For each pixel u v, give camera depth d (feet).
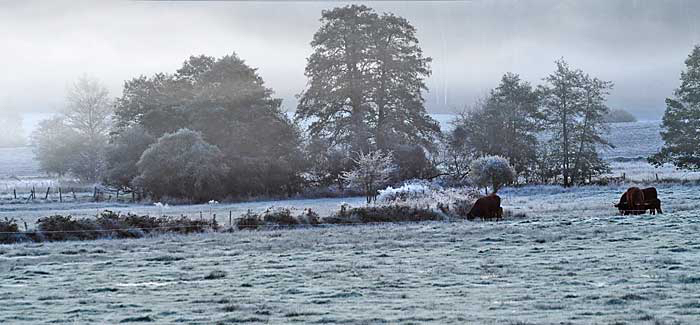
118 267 120.78
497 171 284.20
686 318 69.41
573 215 197.77
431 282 98.07
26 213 253.85
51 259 131.44
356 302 84.43
